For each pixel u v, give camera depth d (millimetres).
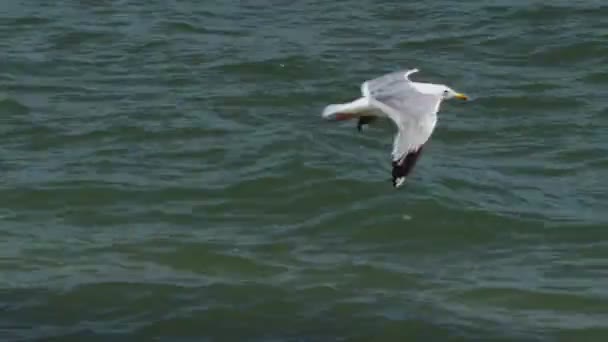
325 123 20547
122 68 23188
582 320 14320
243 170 18578
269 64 23141
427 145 19828
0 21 25484
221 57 23625
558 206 17578
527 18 25344
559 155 19453
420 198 17484
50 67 23109
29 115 20766
